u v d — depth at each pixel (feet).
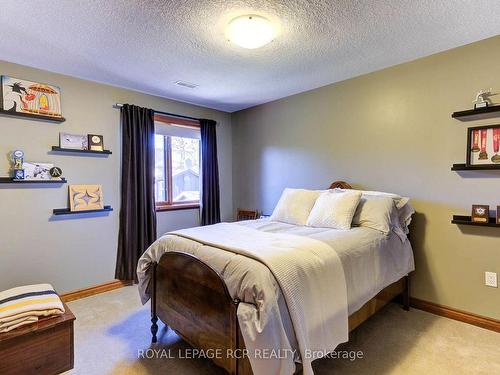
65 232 9.43
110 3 5.60
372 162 9.48
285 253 5.14
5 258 8.33
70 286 9.53
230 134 14.60
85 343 6.81
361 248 6.44
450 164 7.91
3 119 8.24
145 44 7.32
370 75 9.43
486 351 6.37
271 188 12.82
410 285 8.66
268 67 8.86
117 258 10.61
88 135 9.87
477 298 7.57
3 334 5.06
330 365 5.91
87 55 7.97
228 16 6.07
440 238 8.14
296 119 11.70
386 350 6.44
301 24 6.41
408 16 6.15
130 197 10.69
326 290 5.18
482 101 7.19
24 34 6.80
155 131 11.75
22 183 8.58
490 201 7.30
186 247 6.24
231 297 4.79
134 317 8.17
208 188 13.34
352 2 5.62
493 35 7.09
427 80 8.25
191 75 9.52
